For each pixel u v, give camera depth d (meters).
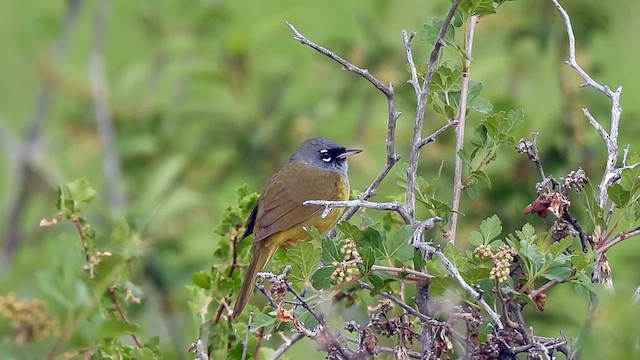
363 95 14.49
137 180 14.49
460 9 8.30
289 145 14.25
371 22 14.70
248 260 9.52
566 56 14.05
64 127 15.01
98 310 7.92
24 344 7.23
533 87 14.89
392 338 8.44
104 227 12.23
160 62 15.31
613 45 19.33
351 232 7.57
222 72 14.30
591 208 7.76
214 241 12.73
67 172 17.62
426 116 13.45
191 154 14.32
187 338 12.24
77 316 7.21
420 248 7.48
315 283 7.57
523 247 7.47
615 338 5.99
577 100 13.24
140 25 15.78
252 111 14.34
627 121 13.18
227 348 8.66
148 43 16.81
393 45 14.39
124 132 14.77
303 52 15.68
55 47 15.84
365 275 7.54
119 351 8.23
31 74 19.89
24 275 8.46
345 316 9.12
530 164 12.39
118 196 14.22
